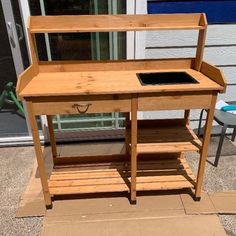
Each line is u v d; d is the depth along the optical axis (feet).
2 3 6.90
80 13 7.26
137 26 5.78
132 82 5.43
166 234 5.57
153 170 6.66
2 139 8.52
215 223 5.80
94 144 8.63
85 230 5.69
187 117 6.67
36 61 5.88
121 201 6.37
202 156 5.82
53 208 6.22
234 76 8.43
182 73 5.90
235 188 6.70
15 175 7.34
